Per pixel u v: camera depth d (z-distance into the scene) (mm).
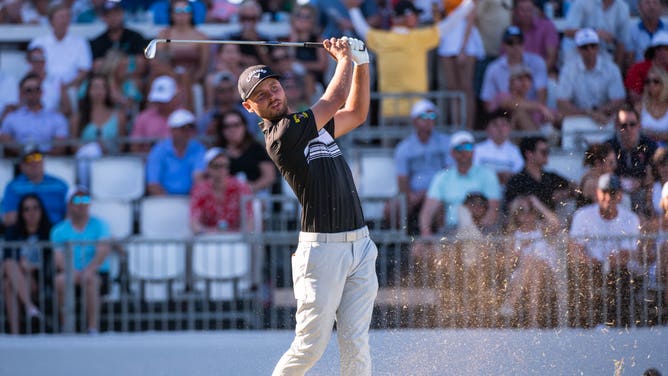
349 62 18000
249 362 28109
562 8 39656
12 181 34656
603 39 37281
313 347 17891
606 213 28906
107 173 35906
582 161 30828
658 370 24500
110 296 31328
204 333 29906
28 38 43000
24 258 31000
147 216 33750
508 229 31219
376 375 23609
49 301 31312
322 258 17422
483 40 38531
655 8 37312
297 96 37625
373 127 37688
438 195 32562
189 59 39562
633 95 35375
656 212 28594
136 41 39781
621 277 27312
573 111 36094
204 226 32781
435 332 25188
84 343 29172
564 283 27547
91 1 43500
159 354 28719
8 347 29031
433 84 39031
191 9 40000
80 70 39844
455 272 28484
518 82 36344
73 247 30797
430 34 38219
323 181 17469
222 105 36594
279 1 42938
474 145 33750
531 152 33031
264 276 31766
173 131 34938
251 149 34750
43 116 38312
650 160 29203
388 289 29234
